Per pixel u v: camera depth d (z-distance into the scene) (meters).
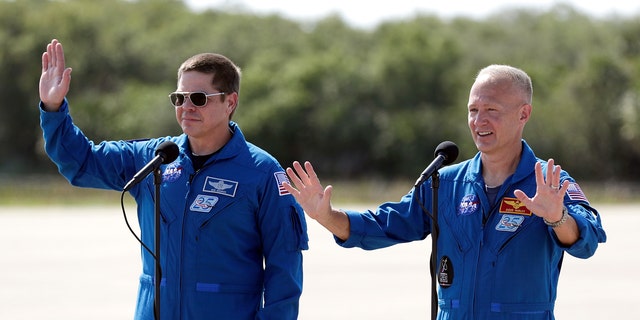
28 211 54.16
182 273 9.30
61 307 21.53
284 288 9.36
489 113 9.02
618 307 22.39
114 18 127.25
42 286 24.64
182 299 9.29
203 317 9.24
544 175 9.11
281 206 9.43
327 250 33.62
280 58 119.12
